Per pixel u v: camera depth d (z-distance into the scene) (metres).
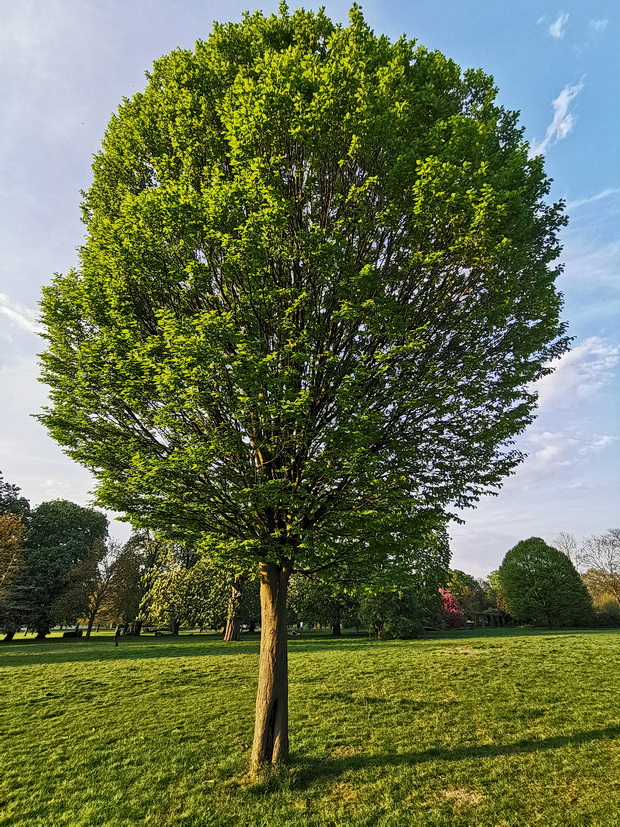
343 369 7.36
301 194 7.46
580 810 5.50
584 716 8.93
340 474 6.41
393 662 15.12
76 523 44.88
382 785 6.38
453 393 7.58
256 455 7.42
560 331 8.43
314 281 6.98
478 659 14.99
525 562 40.09
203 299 7.55
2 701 11.44
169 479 6.61
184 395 6.41
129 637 38.00
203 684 12.83
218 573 25.33
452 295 7.62
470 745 7.74
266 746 6.99
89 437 7.71
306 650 19.86
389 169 7.02
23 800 6.58
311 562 7.30
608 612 39.88
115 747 8.34
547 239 9.05
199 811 5.96
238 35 8.86
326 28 8.71
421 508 8.04
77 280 8.45
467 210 6.53
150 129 8.96
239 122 6.76
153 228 7.26
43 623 38.56
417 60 8.19
